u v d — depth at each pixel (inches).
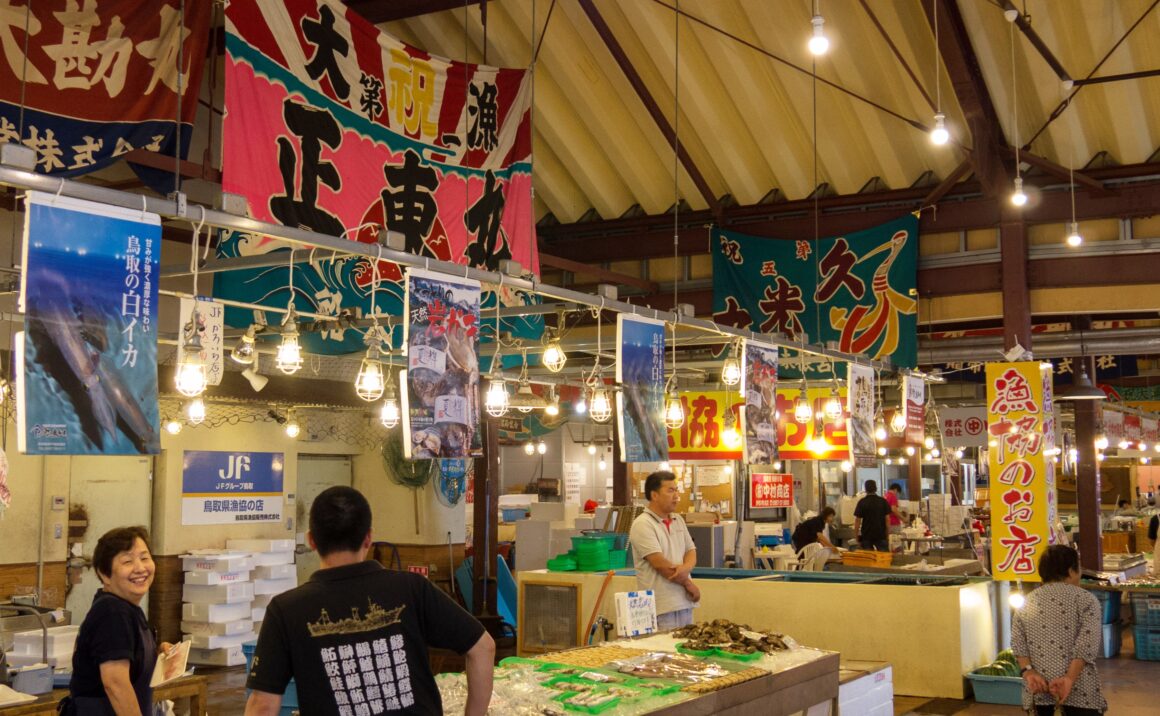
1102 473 1088.8
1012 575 362.3
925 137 477.1
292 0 278.7
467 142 334.6
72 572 391.9
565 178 532.7
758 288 515.5
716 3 428.8
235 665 418.9
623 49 455.2
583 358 573.3
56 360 154.9
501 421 563.8
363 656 114.6
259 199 264.5
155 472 427.2
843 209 511.8
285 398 406.9
